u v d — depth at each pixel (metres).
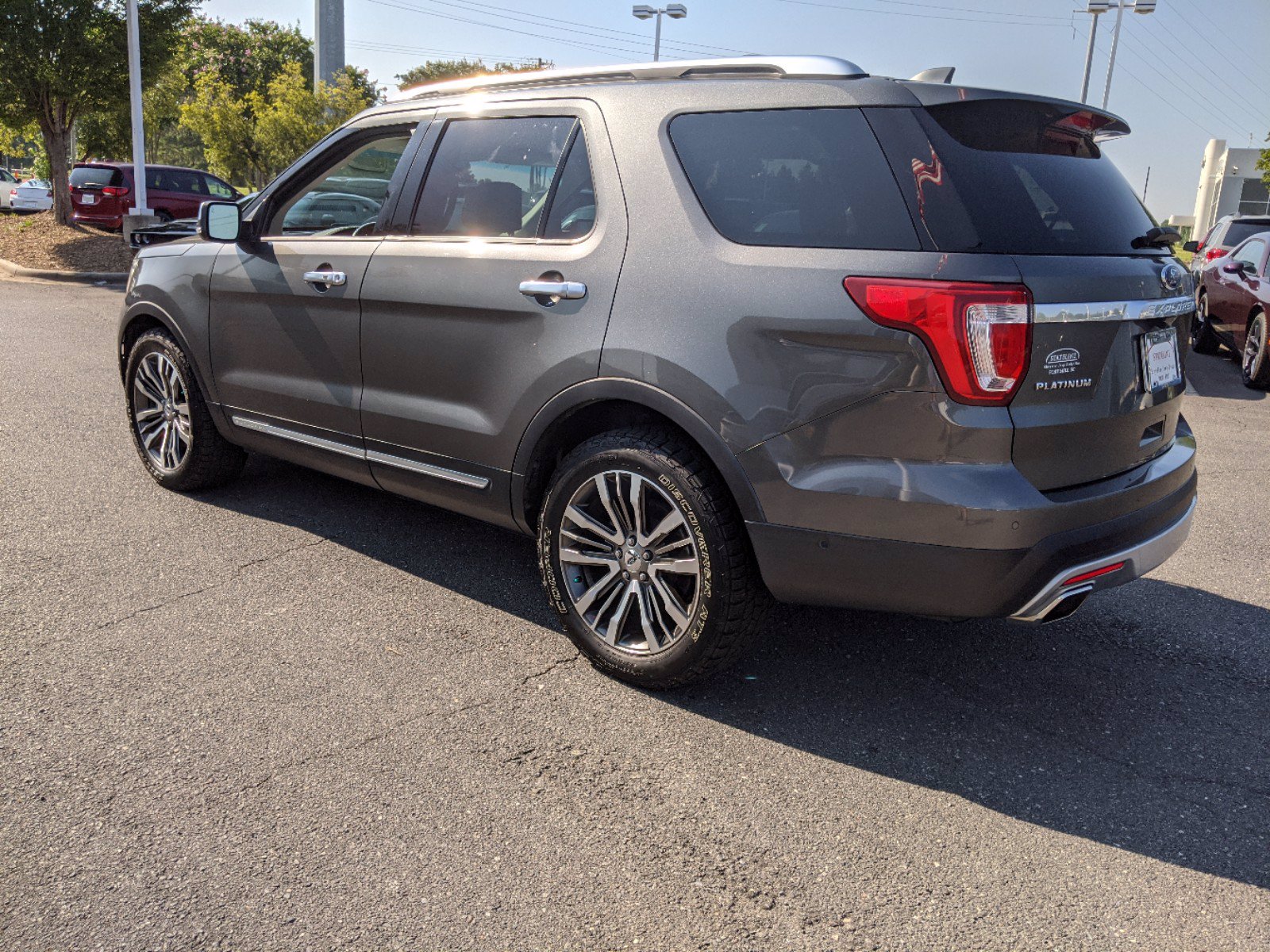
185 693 3.00
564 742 2.84
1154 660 3.53
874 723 3.03
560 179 3.24
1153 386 2.89
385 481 3.85
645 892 2.25
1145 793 2.72
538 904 2.20
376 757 2.72
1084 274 2.59
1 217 22.03
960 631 3.71
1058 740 2.98
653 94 3.10
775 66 2.91
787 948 2.10
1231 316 10.37
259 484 5.02
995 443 2.49
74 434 5.80
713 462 2.83
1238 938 2.18
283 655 3.27
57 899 2.14
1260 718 3.15
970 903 2.26
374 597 3.76
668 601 3.01
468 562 4.13
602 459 3.04
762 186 2.81
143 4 18.25
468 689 3.12
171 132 66.19
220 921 2.10
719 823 2.51
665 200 2.97
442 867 2.30
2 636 3.29
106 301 12.59
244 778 2.59
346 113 26.31
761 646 3.52
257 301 4.13
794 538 2.72
